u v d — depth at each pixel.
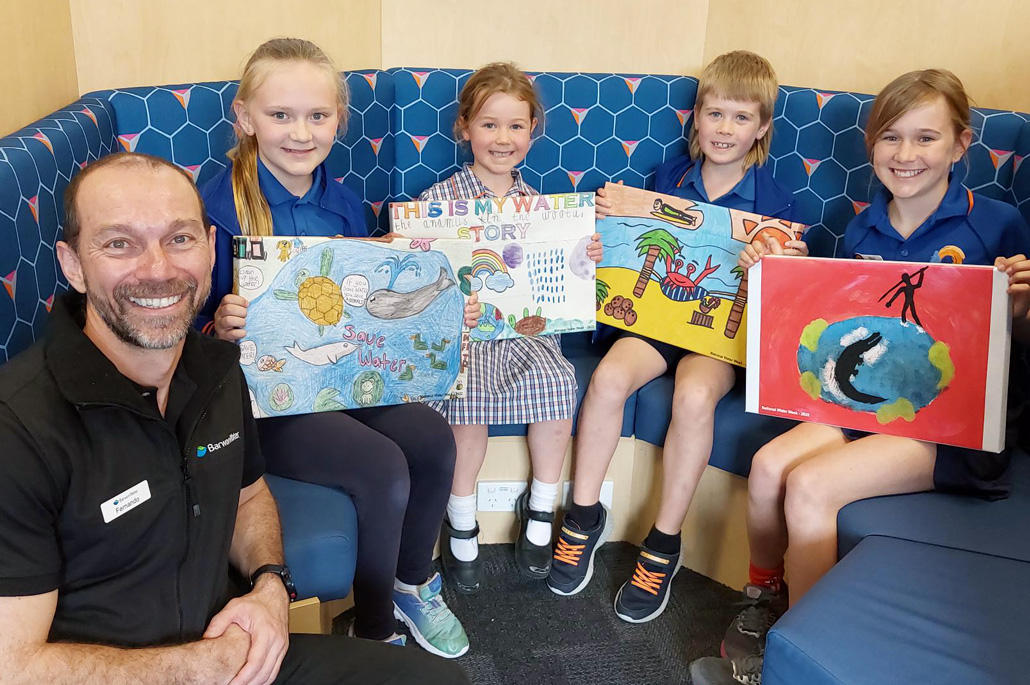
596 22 2.20
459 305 1.53
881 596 1.18
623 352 1.80
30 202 1.18
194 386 1.01
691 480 1.68
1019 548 1.31
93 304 0.93
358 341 1.47
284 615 1.09
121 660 0.90
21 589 0.86
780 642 1.11
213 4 1.80
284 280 1.40
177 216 0.94
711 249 1.77
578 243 1.77
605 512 1.83
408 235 1.68
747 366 1.62
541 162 2.07
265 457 1.45
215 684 0.97
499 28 2.16
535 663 1.60
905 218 1.67
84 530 0.92
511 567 1.89
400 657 1.11
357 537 1.41
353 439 1.42
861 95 1.89
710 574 1.86
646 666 1.60
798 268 1.55
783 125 1.97
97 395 0.91
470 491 1.76
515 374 1.74
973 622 1.13
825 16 2.05
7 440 0.85
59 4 1.59
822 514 1.44
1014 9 1.82
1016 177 1.71
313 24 1.96
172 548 0.99
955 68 1.93
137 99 1.63
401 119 2.02
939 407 1.46
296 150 1.49
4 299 1.08
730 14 2.20
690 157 2.04
